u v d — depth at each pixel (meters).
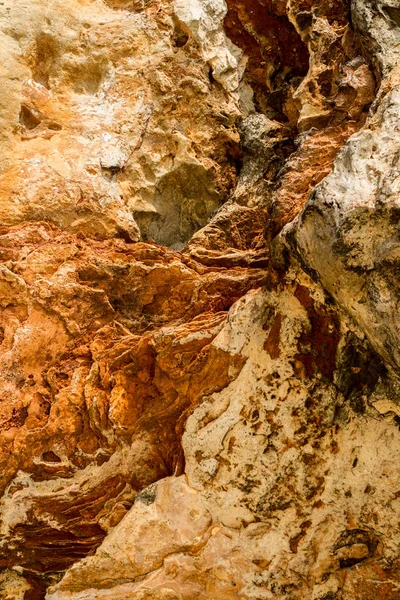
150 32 3.04
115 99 2.96
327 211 1.95
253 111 3.31
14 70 2.82
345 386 2.09
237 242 2.86
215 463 2.14
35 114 2.84
